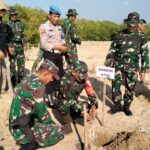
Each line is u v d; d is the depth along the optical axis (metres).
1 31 3.62
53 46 3.44
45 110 2.47
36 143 2.53
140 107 3.76
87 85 3.07
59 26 3.59
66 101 3.00
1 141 2.96
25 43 4.32
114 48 3.40
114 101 3.51
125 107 3.50
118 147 2.85
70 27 4.03
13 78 4.26
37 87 2.32
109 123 3.31
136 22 3.28
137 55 3.37
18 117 2.36
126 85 3.43
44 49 3.48
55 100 3.52
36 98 2.33
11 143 2.94
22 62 4.29
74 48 4.09
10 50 3.91
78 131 3.13
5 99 3.85
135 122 3.37
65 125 3.09
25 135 2.38
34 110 2.41
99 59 7.29
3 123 3.28
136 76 3.42
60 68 3.53
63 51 3.50
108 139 3.10
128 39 3.33
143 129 3.12
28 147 2.43
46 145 2.56
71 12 4.04
